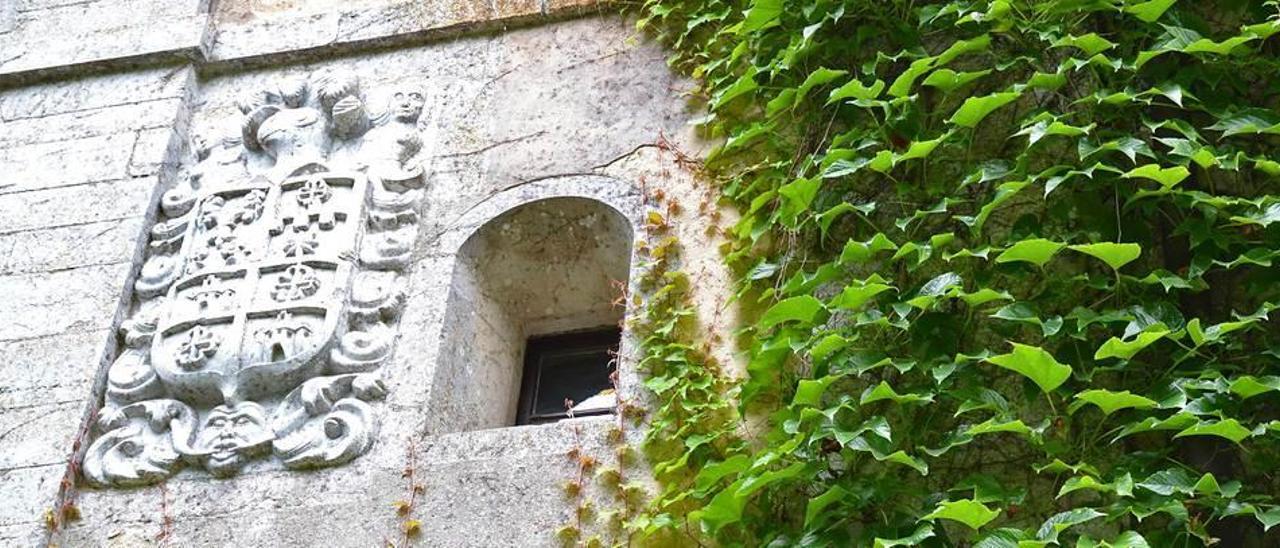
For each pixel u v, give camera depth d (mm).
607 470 5328
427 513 5359
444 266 6039
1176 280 4781
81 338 5992
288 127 6469
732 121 6098
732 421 5305
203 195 6332
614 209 6027
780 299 5500
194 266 6082
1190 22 5305
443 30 6824
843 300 4973
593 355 6223
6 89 6977
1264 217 4805
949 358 4926
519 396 6152
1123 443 4785
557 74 6566
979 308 5145
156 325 5969
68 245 6320
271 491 5516
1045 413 4949
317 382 5688
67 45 7016
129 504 5574
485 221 6141
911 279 5293
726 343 5555
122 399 5812
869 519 4848
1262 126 5027
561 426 5484
